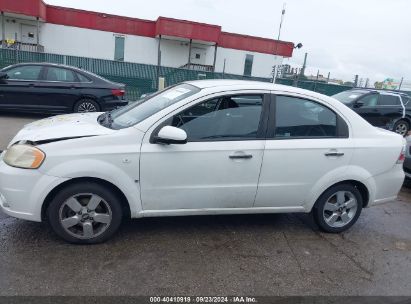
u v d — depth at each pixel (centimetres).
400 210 523
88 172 324
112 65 1702
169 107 351
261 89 378
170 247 356
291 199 392
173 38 2675
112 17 2562
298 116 387
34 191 320
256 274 324
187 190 356
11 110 966
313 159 383
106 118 405
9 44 2286
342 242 403
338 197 413
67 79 984
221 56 2848
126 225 395
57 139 327
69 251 334
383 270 351
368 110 1135
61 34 2506
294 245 385
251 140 366
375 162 408
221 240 381
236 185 367
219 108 363
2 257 316
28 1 2225
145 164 338
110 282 294
